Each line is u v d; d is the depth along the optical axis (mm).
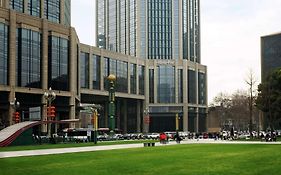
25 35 96375
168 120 167000
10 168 25812
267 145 54344
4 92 91062
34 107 91188
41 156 36781
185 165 26438
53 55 103188
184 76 169000
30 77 96938
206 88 182750
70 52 108312
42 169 25031
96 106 127250
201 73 180250
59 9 115875
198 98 176125
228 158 31578
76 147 55750
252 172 21938
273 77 94250
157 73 168625
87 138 86188
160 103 167250
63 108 105188
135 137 110438
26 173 23062
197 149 45625
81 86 129000
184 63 169500
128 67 154750
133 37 198625
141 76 164250
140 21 195250
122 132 163875
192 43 197125
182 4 194250
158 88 168250
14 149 51344
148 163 28156
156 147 52969
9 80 91812
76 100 119062
